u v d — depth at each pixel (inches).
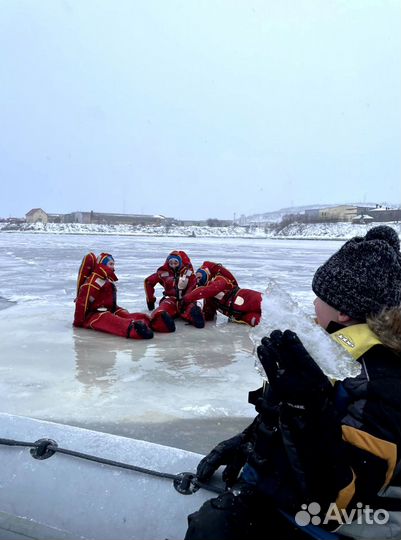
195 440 110.3
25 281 414.0
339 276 59.6
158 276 259.4
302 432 49.4
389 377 53.3
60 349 189.8
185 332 225.8
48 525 75.5
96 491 76.4
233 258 768.3
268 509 57.0
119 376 156.8
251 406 131.8
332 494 50.1
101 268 226.8
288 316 56.5
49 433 86.5
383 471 50.7
